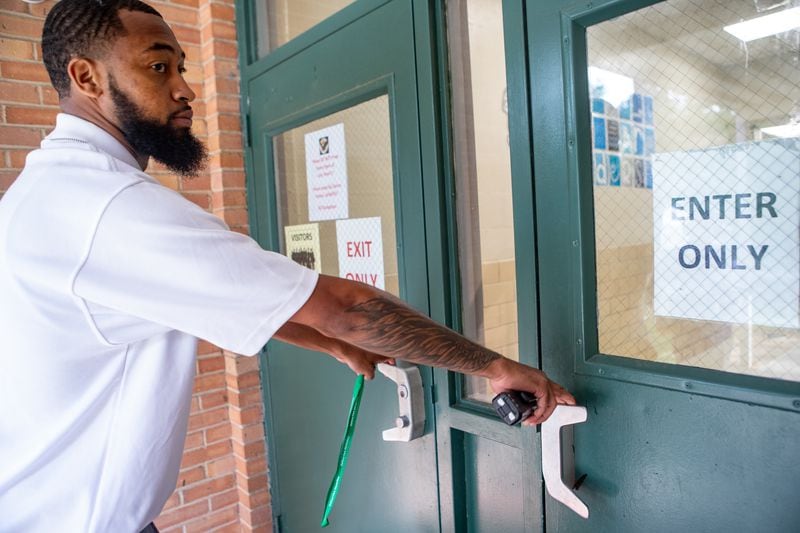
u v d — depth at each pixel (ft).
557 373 3.73
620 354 3.52
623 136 3.37
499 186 4.15
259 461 7.01
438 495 4.64
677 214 3.20
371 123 5.01
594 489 3.63
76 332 2.70
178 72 3.28
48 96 5.94
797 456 2.79
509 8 3.72
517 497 4.12
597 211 3.54
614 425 3.48
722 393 2.99
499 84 4.08
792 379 2.86
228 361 6.94
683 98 3.11
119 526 3.09
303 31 5.80
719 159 3.01
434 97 4.24
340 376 5.57
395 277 4.98
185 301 2.53
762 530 2.94
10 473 2.83
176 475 3.38
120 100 3.06
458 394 4.43
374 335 2.72
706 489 3.13
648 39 3.22
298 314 2.65
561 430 3.53
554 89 3.53
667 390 3.22
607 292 3.54
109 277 2.55
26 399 2.75
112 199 2.55
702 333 3.16
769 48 2.81
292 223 6.24
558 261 3.63
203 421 6.91
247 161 6.70
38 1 5.70
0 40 5.63
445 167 4.31
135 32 3.02
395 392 4.95
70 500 2.97
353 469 5.56
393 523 5.17
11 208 2.71
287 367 6.37
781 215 2.82
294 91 5.74
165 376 3.06
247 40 6.43
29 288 2.61
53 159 2.88
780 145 2.81
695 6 3.03
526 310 3.85
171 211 2.59
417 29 4.30
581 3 3.32
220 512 7.11
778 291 2.86
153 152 3.27
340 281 2.76
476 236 4.33
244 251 2.60
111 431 2.97
